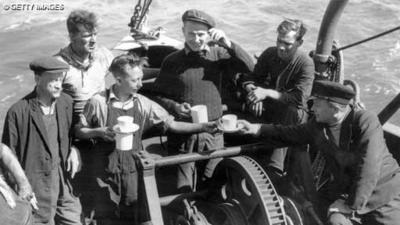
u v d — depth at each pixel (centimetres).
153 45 629
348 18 2405
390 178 429
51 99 423
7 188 400
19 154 422
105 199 457
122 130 409
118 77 424
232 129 448
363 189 404
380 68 1972
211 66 509
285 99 507
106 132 423
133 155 434
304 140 454
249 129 461
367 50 2109
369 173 404
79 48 478
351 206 409
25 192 404
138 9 657
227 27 2280
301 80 509
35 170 426
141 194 431
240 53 523
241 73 545
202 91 509
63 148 439
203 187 499
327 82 416
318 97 416
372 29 2311
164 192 493
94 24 473
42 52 2225
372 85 1875
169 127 455
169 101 507
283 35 496
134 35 646
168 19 2361
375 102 1783
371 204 430
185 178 496
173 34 2194
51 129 428
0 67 2067
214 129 454
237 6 2519
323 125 431
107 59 516
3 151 399
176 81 508
